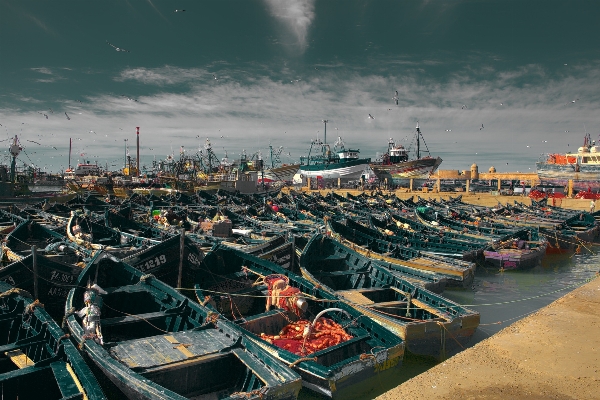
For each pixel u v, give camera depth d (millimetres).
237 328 10406
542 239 26781
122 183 60562
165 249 14500
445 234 28422
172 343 9414
